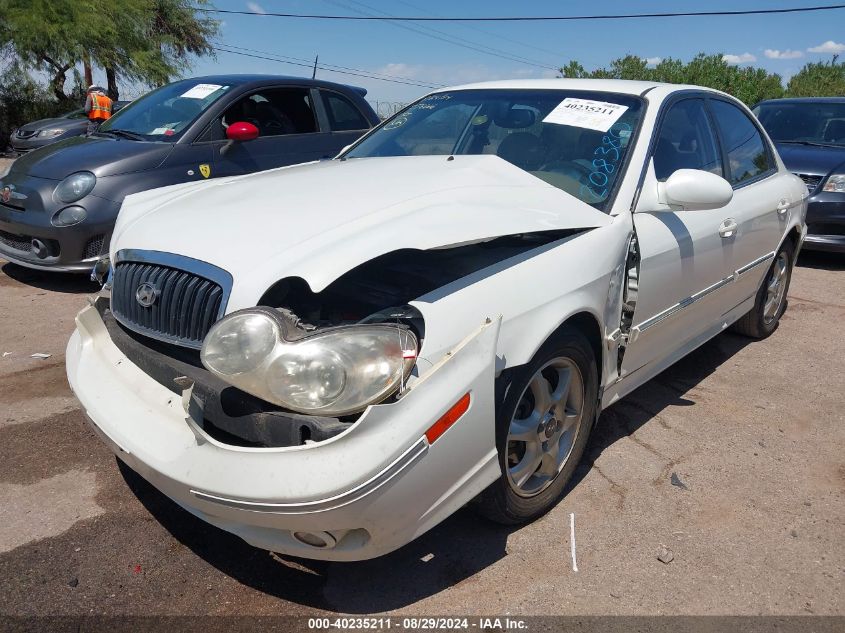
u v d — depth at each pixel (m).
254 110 6.62
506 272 2.52
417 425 2.08
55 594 2.41
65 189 5.58
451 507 2.30
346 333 2.08
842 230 7.20
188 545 2.69
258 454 2.04
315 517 2.01
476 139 3.60
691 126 3.82
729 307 4.37
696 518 2.97
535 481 2.88
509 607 2.43
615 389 3.27
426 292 2.43
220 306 2.28
